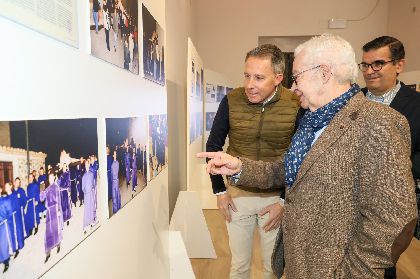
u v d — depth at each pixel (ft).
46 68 1.78
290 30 16.66
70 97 2.06
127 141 3.22
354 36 16.42
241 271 5.73
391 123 2.68
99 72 2.52
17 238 1.53
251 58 4.77
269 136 5.12
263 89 4.77
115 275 2.97
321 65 2.96
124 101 3.13
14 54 1.52
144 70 3.87
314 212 2.99
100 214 2.57
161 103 4.91
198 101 10.34
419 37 12.99
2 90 1.44
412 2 13.57
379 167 2.63
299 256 3.07
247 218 5.49
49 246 1.81
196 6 16.22
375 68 5.76
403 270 8.07
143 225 3.94
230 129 5.44
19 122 1.55
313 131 3.27
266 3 16.62
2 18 1.43
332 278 2.88
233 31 16.87
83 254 2.29
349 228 2.91
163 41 5.05
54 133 1.86
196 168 11.48
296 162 3.38
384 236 2.56
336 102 3.01
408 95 5.68
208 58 17.06
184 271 6.03
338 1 16.29
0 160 1.43
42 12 1.73
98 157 2.52
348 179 2.85
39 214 1.71
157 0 4.59
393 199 2.54
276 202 5.29
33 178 1.66
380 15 16.11
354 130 2.82
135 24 3.48
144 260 4.00
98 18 2.48
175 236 6.09
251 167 4.27
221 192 5.44
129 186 3.30
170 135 8.50
